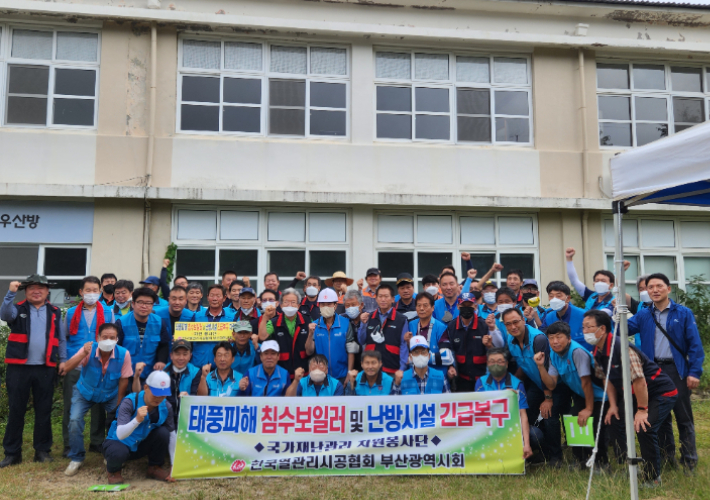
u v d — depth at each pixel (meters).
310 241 10.34
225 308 6.50
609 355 4.98
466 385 5.79
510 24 11.12
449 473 5.14
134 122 9.96
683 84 11.74
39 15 9.79
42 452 5.79
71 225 9.66
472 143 10.98
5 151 9.54
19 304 5.80
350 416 5.28
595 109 11.22
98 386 5.56
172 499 4.77
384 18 10.80
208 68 10.41
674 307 5.32
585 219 10.82
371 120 10.66
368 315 6.03
